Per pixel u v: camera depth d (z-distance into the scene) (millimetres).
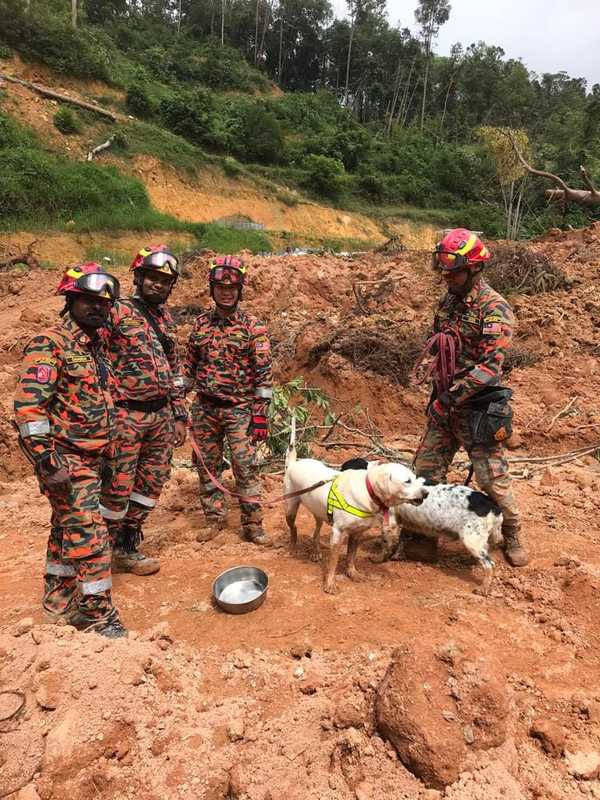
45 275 19547
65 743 2838
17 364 11805
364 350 10234
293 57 94625
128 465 4441
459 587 4445
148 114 46719
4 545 5746
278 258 16109
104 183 34594
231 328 5074
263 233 40469
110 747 2908
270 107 62969
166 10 87188
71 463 3680
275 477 7012
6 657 3283
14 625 3881
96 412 3734
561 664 3572
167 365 4578
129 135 41281
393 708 2809
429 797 2623
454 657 2934
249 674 3506
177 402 4836
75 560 3738
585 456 7602
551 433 8125
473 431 4375
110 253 30125
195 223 35719
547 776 2834
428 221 54250
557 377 9859
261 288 14047
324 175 51750
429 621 3979
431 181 61562
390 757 2811
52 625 3600
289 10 91125
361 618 4012
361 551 5129
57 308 15227
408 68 92000
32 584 4773
